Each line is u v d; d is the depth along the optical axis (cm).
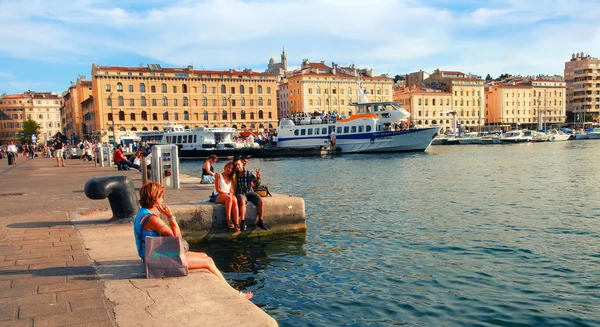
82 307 516
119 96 9669
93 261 703
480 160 4731
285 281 950
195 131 6259
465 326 747
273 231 1291
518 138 9238
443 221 1566
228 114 10606
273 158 5925
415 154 5847
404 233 1383
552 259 1105
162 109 10031
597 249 1190
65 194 1563
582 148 6944
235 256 1113
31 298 545
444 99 12862
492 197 2122
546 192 2283
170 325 466
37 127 15700
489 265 1062
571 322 758
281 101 12312
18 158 5922
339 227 1470
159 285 587
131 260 707
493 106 14062
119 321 477
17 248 791
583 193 2236
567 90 15950
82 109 12200
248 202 1263
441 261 1094
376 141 6038
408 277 977
